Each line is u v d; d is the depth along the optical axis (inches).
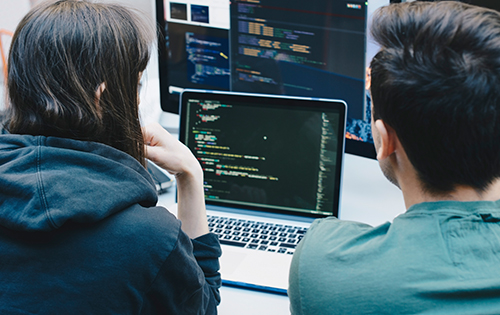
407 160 17.9
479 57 15.4
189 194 27.5
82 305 17.4
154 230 18.7
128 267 17.9
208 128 40.9
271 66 46.5
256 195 39.9
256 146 39.8
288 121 38.9
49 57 18.6
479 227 16.3
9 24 52.9
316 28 42.4
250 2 44.7
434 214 17.0
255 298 29.6
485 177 16.7
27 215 16.5
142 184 19.2
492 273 15.4
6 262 17.5
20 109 19.3
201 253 24.3
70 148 18.7
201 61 49.9
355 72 41.7
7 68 19.7
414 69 16.0
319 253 18.7
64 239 17.7
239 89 49.3
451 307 15.2
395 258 16.6
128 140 20.9
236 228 37.4
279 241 35.1
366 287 16.6
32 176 17.1
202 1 46.9
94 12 19.8
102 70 19.2
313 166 38.3
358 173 46.9
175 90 52.6
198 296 21.2
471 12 16.1
